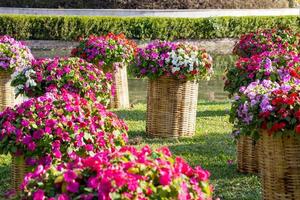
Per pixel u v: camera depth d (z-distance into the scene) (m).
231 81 7.39
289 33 10.26
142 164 3.25
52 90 6.91
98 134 5.00
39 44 20.80
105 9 24.52
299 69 7.15
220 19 22.16
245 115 5.16
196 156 7.00
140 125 8.65
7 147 5.01
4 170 6.46
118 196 3.10
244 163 6.34
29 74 7.38
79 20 21.00
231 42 22.05
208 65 7.77
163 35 21.67
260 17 22.72
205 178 3.44
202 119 9.20
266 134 5.00
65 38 21.06
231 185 5.98
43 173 3.40
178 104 7.82
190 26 21.89
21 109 5.14
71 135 4.90
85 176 3.27
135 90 12.58
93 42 9.55
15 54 8.86
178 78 7.66
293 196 5.00
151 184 3.19
